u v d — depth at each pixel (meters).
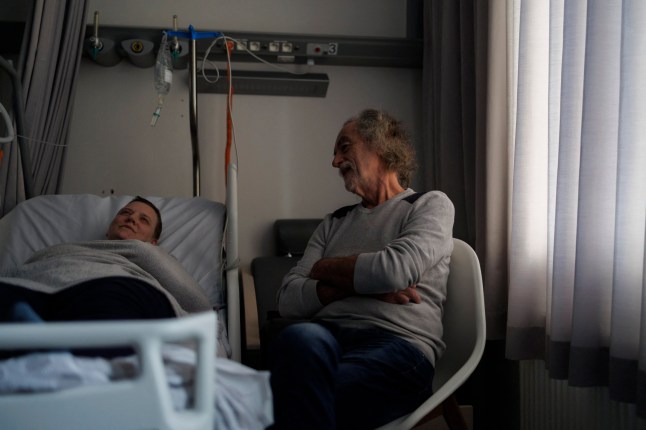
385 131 1.65
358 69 2.91
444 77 2.38
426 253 1.39
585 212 1.47
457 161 2.35
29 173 2.08
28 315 0.87
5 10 2.70
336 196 2.85
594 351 1.47
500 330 1.96
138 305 1.24
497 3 2.01
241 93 2.81
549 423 1.81
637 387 1.30
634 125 1.36
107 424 0.76
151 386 0.76
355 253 1.55
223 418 0.92
